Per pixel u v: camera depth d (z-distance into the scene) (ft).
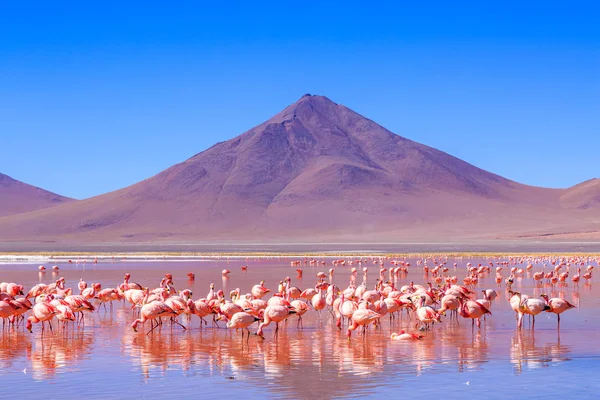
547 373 70.38
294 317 111.04
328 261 273.95
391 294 107.65
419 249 427.33
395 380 68.08
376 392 63.87
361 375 70.18
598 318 107.55
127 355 80.64
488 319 107.24
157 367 74.43
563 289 157.99
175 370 73.00
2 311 95.45
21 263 269.23
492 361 76.23
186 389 65.36
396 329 98.73
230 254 344.28
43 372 72.18
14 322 104.78
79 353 81.87
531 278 195.31
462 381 67.41
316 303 107.45
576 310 117.29
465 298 108.06
